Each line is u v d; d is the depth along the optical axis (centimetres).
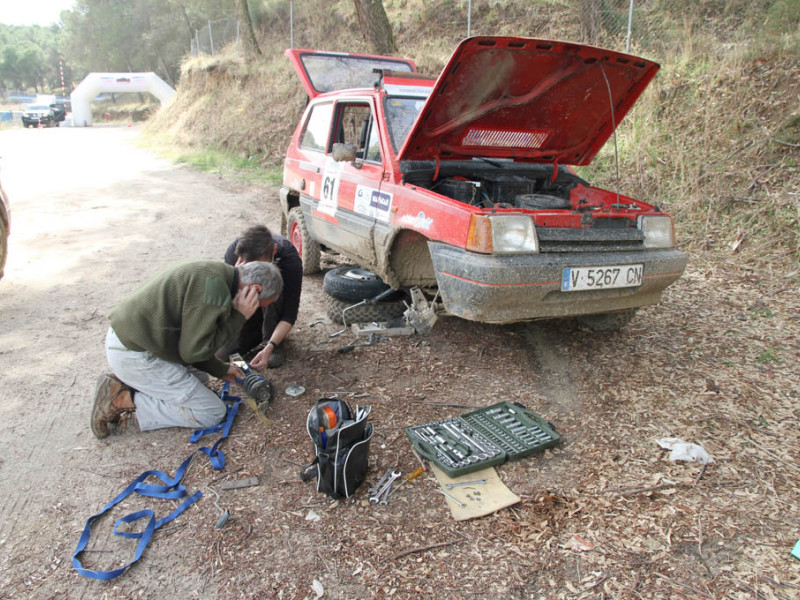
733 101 781
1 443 320
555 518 259
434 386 379
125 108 5038
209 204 1034
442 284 363
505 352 428
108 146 2192
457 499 271
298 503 272
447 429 320
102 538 253
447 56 1332
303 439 321
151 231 813
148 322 293
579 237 359
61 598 221
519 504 269
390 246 417
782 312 489
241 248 349
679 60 906
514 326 476
